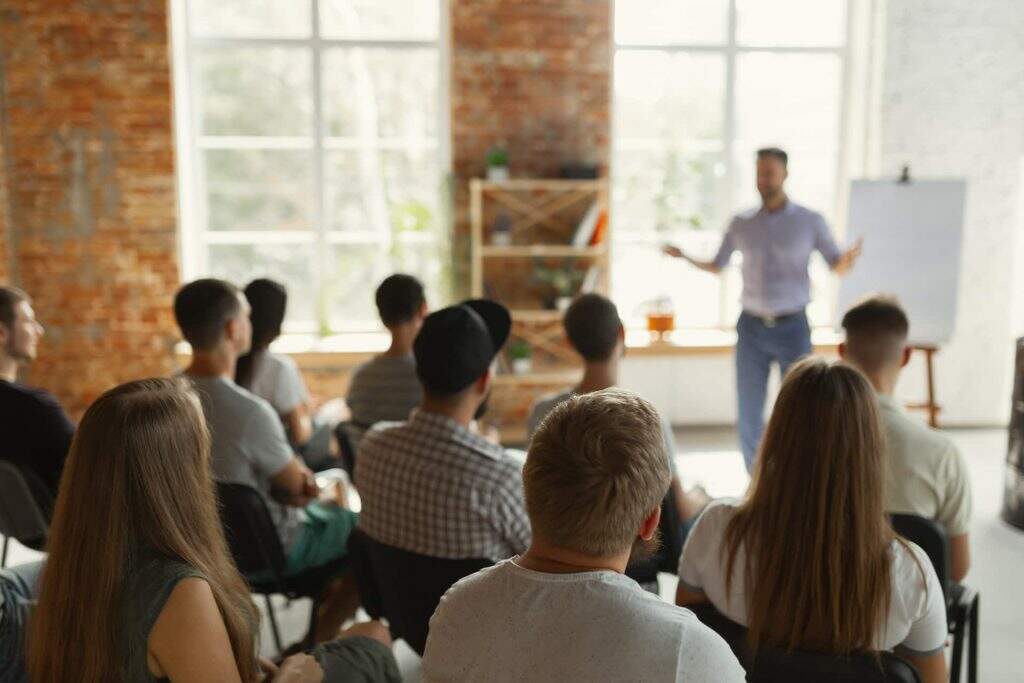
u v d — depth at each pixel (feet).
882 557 5.38
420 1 21.45
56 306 20.59
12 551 14.74
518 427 21.49
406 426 7.63
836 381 5.52
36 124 19.99
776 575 5.51
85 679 4.67
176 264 20.67
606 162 21.18
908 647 5.68
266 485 9.59
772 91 22.45
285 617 12.28
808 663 5.40
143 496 4.79
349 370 21.12
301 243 21.98
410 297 11.20
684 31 22.13
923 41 20.84
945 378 21.97
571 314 9.62
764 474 5.67
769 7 22.20
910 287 19.54
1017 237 21.52
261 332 12.23
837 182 22.85
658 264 22.77
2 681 5.93
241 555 8.88
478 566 7.52
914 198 19.34
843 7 22.29
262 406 9.35
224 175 21.65
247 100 21.45
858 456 5.40
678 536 8.92
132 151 20.26
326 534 9.80
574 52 20.80
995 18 20.88
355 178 21.89
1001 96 21.11
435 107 21.79
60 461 9.39
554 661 3.64
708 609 6.16
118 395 4.91
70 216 20.34
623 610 3.65
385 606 8.20
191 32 21.07
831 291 22.99
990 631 12.03
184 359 20.76
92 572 4.68
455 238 21.22
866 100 21.75
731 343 21.61
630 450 3.77
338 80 21.56
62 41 19.80
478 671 3.77
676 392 21.83
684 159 22.52
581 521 3.73
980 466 19.12
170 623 4.67
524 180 20.80
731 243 17.53
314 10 21.26
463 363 7.38
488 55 20.66
